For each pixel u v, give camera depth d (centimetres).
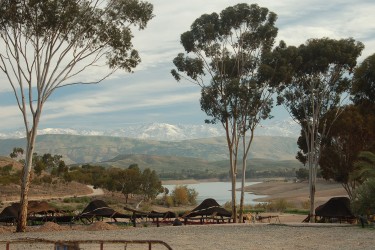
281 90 5428
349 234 3148
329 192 13738
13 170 16550
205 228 3816
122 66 3912
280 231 3481
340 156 5238
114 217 4516
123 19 3850
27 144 3672
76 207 9206
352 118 5134
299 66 5434
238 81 4925
